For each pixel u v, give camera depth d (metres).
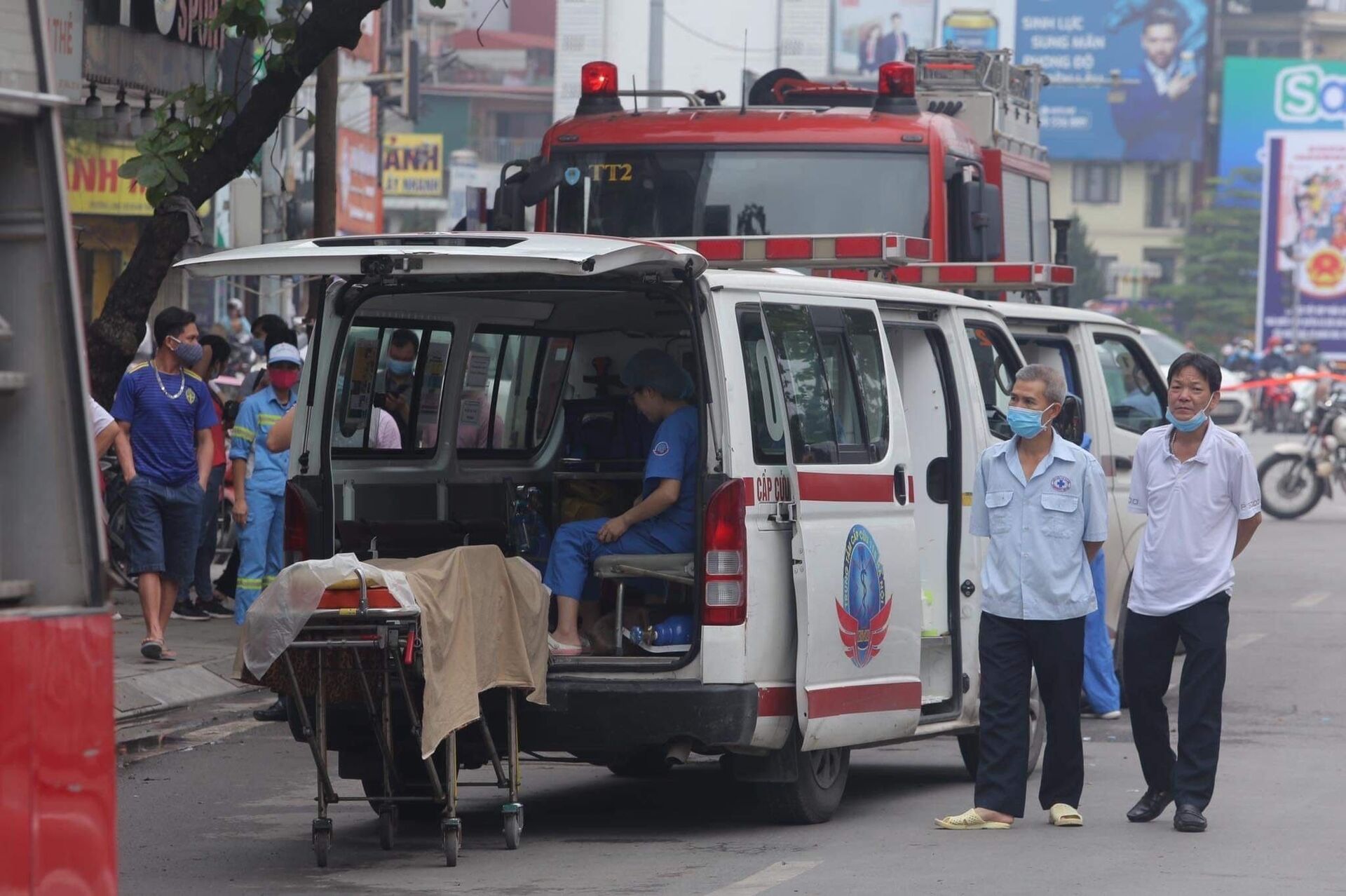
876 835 24.48
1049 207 59.84
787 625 23.70
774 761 24.12
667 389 24.70
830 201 42.00
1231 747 31.42
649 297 23.81
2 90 13.23
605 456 27.53
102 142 57.81
